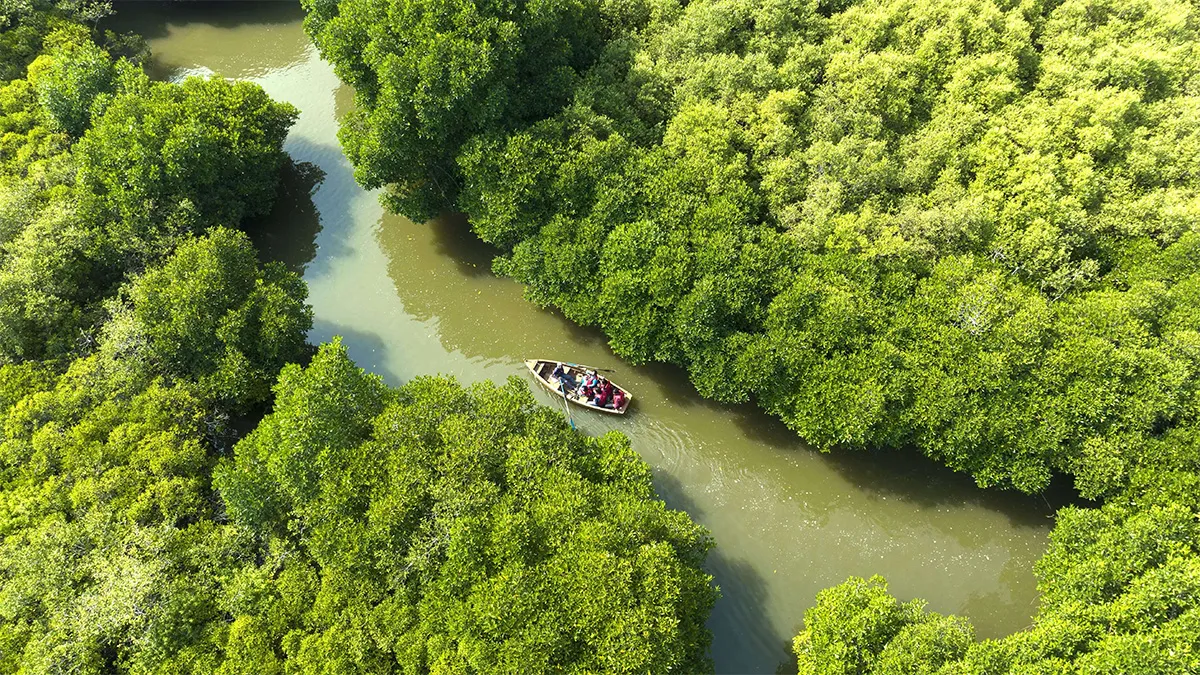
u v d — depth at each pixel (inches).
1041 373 1063.0
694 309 1163.9
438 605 903.7
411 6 1301.7
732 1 1572.3
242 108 1576.0
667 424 1376.7
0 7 1817.2
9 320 1221.1
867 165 1296.8
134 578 938.1
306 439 1000.2
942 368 1111.0
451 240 1667.1
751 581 1205.1
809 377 1146.0
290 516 1067.9
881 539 1243.8
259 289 1300.4
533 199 1325.0
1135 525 946.1
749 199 1282.0
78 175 1427.2
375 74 1403.8
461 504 941.2
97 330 1304.1
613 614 848.3
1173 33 1536.7
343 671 876.0
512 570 884.0
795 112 1430.9
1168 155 1310.3
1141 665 820.6
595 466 1060.5
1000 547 1227.2
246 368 1242.0
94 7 2006.6
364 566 944.3
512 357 1491.1
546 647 842.8
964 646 885.2
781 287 1191.6
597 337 1497.3
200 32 2199.8
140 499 1040.8
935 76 1481.3
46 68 1722.4
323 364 1073.5
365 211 1754.4
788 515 1274.6
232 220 1526.8
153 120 1425.9
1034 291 1176.2
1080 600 941.8
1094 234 1259.8
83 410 1159.0
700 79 1453.0
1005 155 1310.3
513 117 1392.7
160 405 1158.3
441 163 1487.5
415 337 1529.3
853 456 1318.9
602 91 1444.4
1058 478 1255.5
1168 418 1041.5
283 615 944.3
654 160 1312.7
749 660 1128.2
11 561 964.0
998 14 1512.1
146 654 919.0
